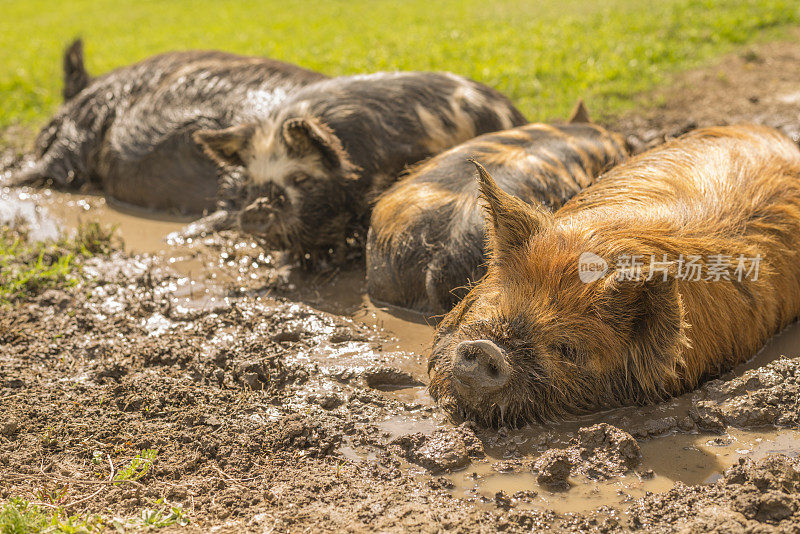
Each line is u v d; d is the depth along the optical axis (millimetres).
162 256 8609
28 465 5043
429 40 17656
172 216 9969
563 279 4879
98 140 10766
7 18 29438
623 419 5125
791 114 11484
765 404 5191
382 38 18422
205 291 7770
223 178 9273
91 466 5027
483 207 5348
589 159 7270
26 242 9164
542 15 19672
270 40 19672
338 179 7930
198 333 6879
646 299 4832
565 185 6902
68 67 11664
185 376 6133
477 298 5348
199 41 20672
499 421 5129
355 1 25891
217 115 9727
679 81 13438
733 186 6102
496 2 22891
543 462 4746
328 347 6531
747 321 5844
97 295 7738
